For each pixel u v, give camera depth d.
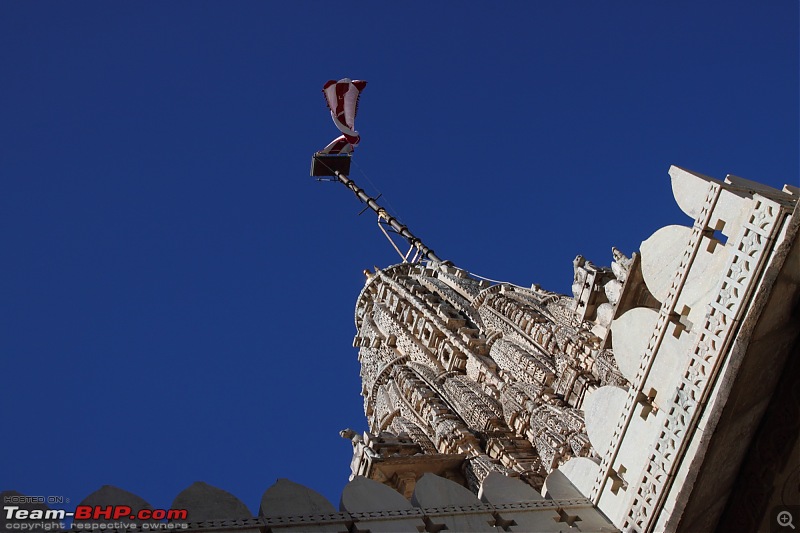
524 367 38.84
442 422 39.81
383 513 15.32
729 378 14.32
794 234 14.02
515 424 37.00
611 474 16.83
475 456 34.91
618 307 25.56
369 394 54.22
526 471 32.16
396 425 44.94
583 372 33.94
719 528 15.77
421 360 50.19
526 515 16.44
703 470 14.74
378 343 57.38
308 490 15.17
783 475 14.83
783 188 16.17
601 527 16.27
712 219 15.98
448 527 15.56
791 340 14.84
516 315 43.38
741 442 15.15
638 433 16.39
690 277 16.16
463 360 46.25
